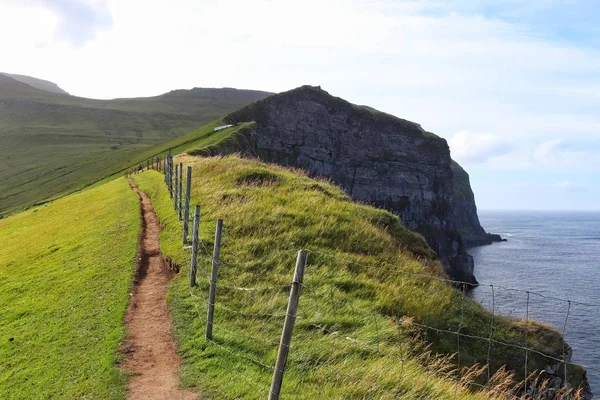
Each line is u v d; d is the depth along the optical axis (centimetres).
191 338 1087
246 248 1636
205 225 1853
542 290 8181
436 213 15838
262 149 12100
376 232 1977
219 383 891
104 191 3997
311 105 13812
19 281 1800
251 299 1279
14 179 15262
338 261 1616
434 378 976
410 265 1828
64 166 16400
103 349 1057
